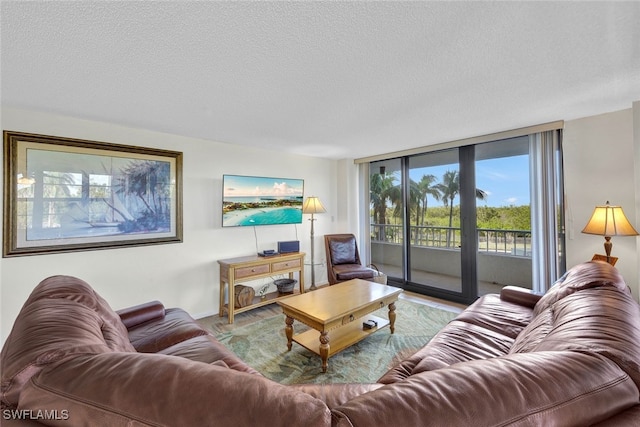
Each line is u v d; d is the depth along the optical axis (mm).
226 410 545
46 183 2504
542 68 1791
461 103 2357
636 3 1218
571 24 1359
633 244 2545
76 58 1612
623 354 784
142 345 1746
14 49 1511
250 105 2365
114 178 2838
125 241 2895
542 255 3018
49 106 2352
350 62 1691
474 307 2330
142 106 2369
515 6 1229
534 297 2291
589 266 1818
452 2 1202
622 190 2557
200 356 1600
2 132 2330
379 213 4957
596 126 2682
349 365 2258
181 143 3299
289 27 1356
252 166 3924
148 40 1447
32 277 2455
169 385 598
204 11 1231
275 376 2123
